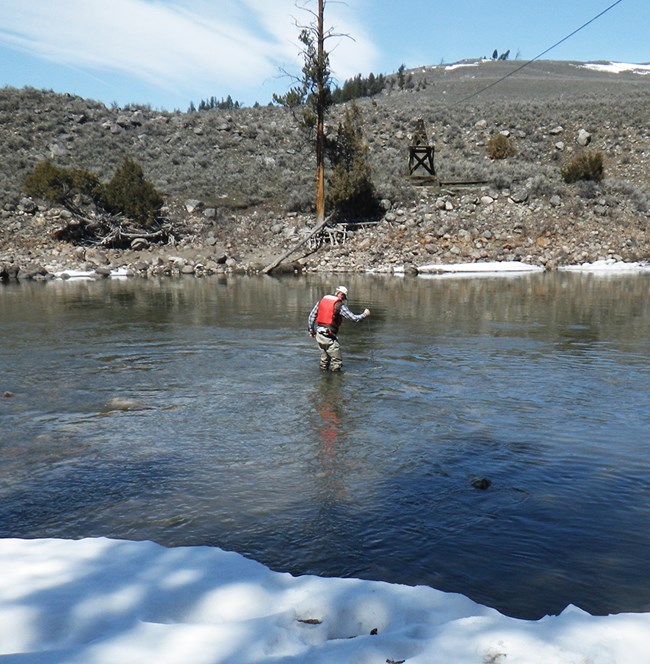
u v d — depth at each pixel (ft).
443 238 108.78
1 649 8.18
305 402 26.13
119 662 7.71
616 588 11.63
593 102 193.26
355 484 17.07
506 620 8.94
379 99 299.99
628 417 23.66
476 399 26.48
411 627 8.78
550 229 109.70
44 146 142.92
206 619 9.33
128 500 15.99
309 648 8.43
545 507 15.46
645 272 92.27
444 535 13.92
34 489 16.74
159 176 133.49
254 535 13.93
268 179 136.05
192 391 28.09
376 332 44.52
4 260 96.12
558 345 39.11
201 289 75.51
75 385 29.25
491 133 166.81
